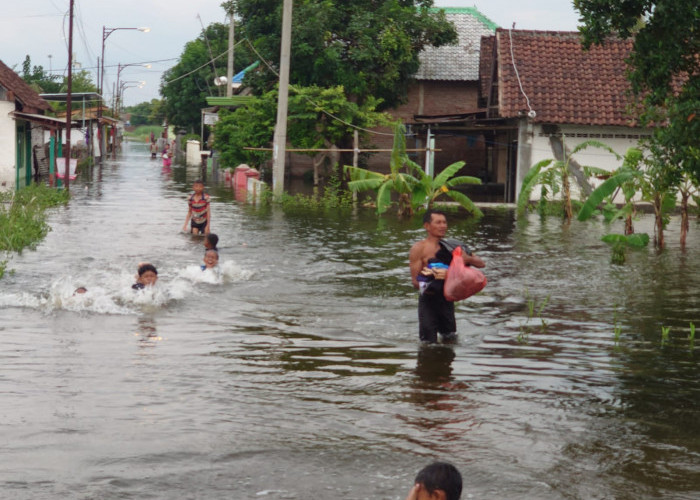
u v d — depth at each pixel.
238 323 9.85
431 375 7.73
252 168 38.25
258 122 37.06
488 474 5.29
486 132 39.03
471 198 33.41
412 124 33.69
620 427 6.30
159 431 5.95
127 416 6.27
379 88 40.66
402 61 39.47
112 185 35.50
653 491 5.08
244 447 5.67
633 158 19.70
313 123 36.31
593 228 21.94
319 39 37.28
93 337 8.91
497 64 32.72
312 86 36.56
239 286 12.29
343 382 7.43
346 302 11.27
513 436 6.05
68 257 14.77
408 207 24.42
